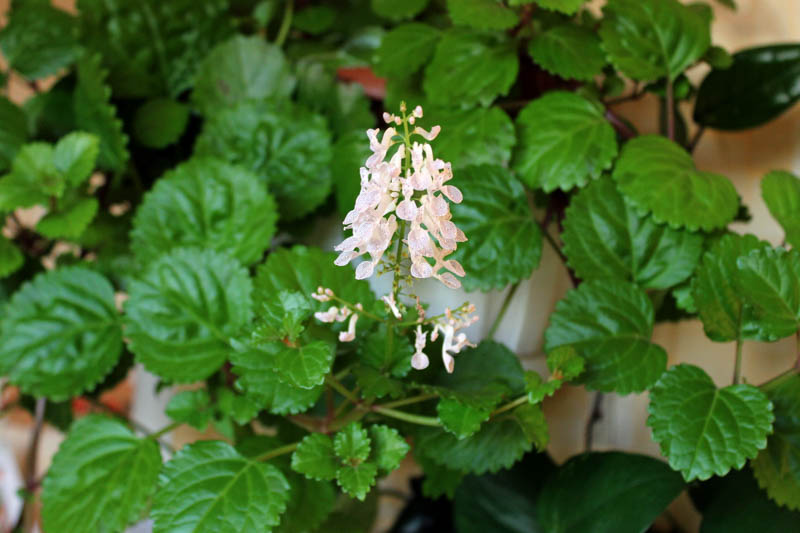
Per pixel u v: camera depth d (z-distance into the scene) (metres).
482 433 0.56
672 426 0.52
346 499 0.64
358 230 0.47
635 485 0.56
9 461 0.76
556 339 0.56
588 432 0.68
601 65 0.59
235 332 0.57
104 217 0.67
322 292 0.50
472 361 0.59
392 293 0.50
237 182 0.61
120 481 0.55
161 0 0.66
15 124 0.67
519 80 0.63
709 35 0.60
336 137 0.66
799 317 0.54
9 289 0.66
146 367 0.57
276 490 0.52
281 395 0.53
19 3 0.70
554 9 0.57
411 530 0.69
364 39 0.70
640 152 0.57
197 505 0.52
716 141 0.69
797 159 0.66
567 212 0.58
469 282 0.58
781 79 0.63
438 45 0.60
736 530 0.56
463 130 0.59
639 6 0.59
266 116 0.64
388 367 0.54
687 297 0.57
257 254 0.60
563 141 0.58
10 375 0.59
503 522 0.62
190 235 0.61
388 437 0.53
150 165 0.70
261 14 0.71
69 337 0.60
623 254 0.58
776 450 0.54
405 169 0.49
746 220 0.63
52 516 0.55
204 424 0.58
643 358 0.56
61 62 0.70
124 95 0.68
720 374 0.69
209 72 0.67
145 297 0.58
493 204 0.58
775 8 0.67
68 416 0.69
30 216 0.86
